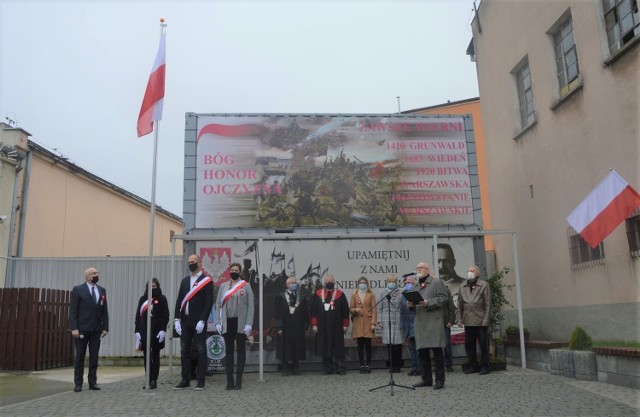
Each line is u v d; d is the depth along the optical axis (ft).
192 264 33.37
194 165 44.60
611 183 32.50
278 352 39.86
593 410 24.23
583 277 38.88
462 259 43.62
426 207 45.73
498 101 53.83
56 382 37.47
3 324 44.62
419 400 27.40
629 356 29.53
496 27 53.83
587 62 38.14
